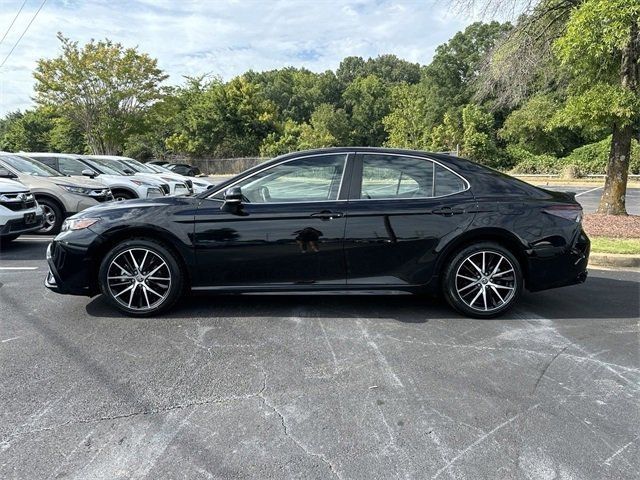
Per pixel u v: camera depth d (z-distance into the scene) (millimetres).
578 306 4969
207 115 46219
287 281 4539
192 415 2896
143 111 31719
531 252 4496
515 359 3688
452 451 2566
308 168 4605
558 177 28000
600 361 3662
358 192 4539
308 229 4426
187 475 2371
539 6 9227
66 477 2346
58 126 34938
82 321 4453
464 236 4465
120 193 11250
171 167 29266
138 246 4473
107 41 29719
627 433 2730
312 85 81688
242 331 4219
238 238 4434
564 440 2664
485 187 4617
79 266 4496
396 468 2432
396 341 4020
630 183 23828
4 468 2402
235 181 4598
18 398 3074
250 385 3262
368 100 66688
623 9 6637
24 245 8477
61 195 9562
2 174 9625
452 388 3236
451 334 4180
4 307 4852
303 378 3365
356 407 2994
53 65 28594
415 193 4574
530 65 9547
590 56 7984
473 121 35531
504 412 2945
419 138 40312
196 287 4570
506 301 4551
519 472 2400
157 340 4016
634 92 8461
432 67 54062
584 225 8867
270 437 2686
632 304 5047
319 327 4320
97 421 2824
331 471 2408
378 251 4477
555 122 9477
